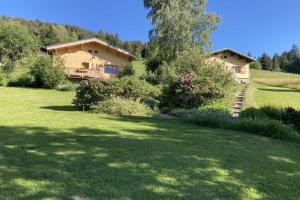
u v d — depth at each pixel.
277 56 123.81
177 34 40.25
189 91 17.67
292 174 7.22
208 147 8.85
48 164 6.79
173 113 16.02
